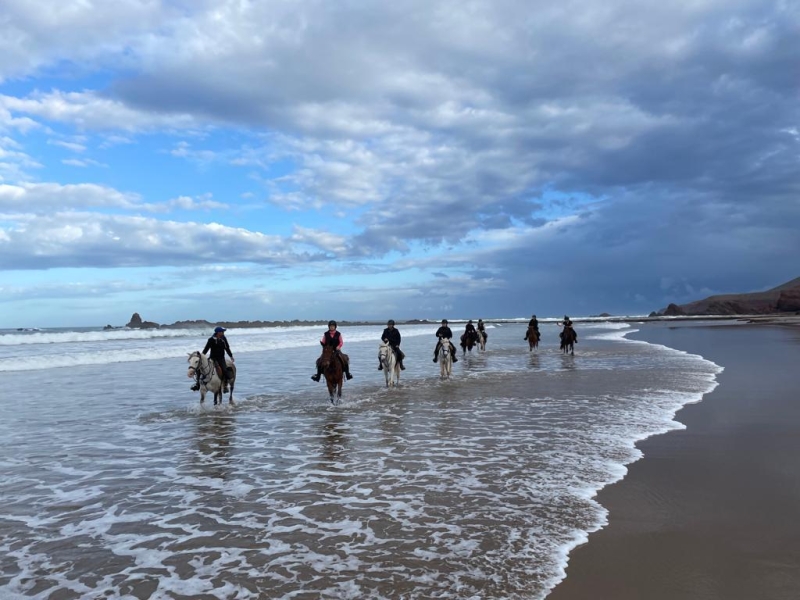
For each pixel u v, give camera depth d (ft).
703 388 52.29
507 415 40.40
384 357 55.93
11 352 104.63
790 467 25.94
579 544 17.44
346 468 26.68
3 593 14.44
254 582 15.05
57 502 22.03
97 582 15.11
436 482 24.21
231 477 25.36
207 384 44.04
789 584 14.71
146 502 21.97
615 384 56.49
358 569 15.79
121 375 69.82
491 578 15.16
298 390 55.67
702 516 19.80
